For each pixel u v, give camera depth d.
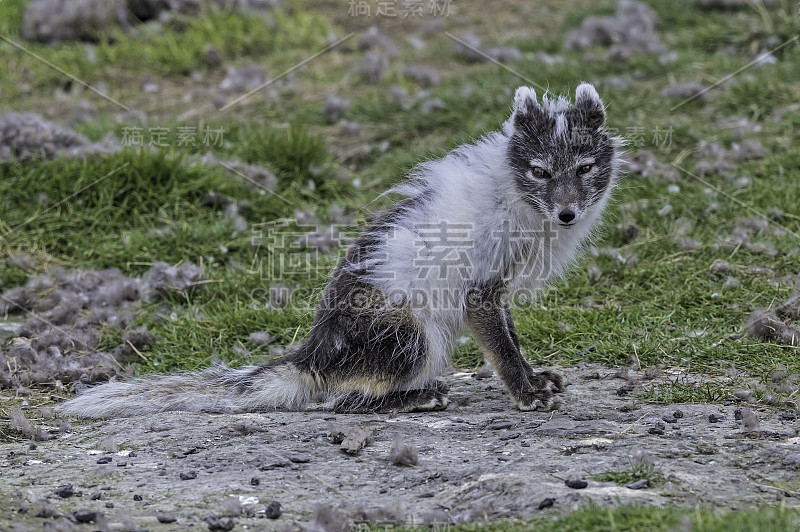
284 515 5.92
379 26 22.09
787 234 12.13
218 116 17.20
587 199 8.45
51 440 7.77
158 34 21.45
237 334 10.78
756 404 8.04
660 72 17.78
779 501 5.77
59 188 13.69
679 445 6.86
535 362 9.77
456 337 8.88
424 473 6.57
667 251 12.06
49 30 21.66
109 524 5.77
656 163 14.25
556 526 5.37
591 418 7.84
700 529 5.12
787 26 18.83
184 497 6.25
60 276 12.16
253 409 8.58
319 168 14.90
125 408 8.48
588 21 20.00
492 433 7.52
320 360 8.57
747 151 14.55
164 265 11.98
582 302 11.00
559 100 9.10
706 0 20.89
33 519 5.88
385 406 8.52
